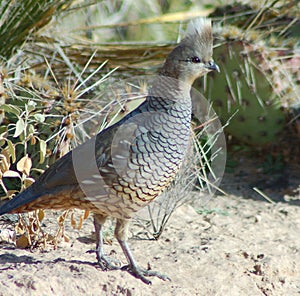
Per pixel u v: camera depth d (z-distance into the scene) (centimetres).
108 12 1526
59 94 1080
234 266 941
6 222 1038
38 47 1330
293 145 1372
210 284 877
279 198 1283
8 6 1254
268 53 1308
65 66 1312
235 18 1438
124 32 1519
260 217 1166
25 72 1199
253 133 1356
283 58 1349
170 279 878
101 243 889
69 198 850
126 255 870
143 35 1518
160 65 1362
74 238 1015
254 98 1313
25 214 1008
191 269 922
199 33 883
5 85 1116
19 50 1275
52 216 1087
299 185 1327
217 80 1317
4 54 1275
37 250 952
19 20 1273
